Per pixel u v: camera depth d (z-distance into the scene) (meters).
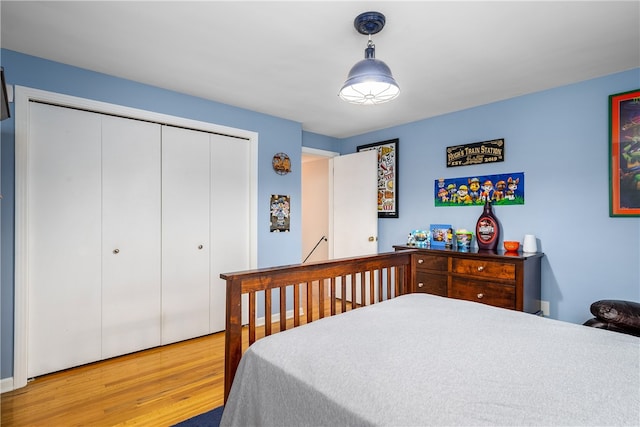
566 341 1.36
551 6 1.70
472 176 3.35
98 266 2.61
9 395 2.13
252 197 3.46
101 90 2.56
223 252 3.31
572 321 2.72
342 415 0.94
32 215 2.32
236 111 3.34
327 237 5.19
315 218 5.43
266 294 1.64
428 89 2.86
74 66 2.45
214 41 2.09
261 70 2.51
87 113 2.55
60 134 2.44
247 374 1.31
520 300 2.56
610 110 2.54
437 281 3.12
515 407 0.90
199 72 2.55
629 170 2.46
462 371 1.10
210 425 1.81
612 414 0.87
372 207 4.12
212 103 3.17
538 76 2.59
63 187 2.45
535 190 2.93
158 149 2.91
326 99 3.12
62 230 2.45
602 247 2.58
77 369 2.49
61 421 1.85
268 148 3.59
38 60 2.31
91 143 2.57
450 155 3.51
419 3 1.68
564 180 2.77
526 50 2.18
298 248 3.85
